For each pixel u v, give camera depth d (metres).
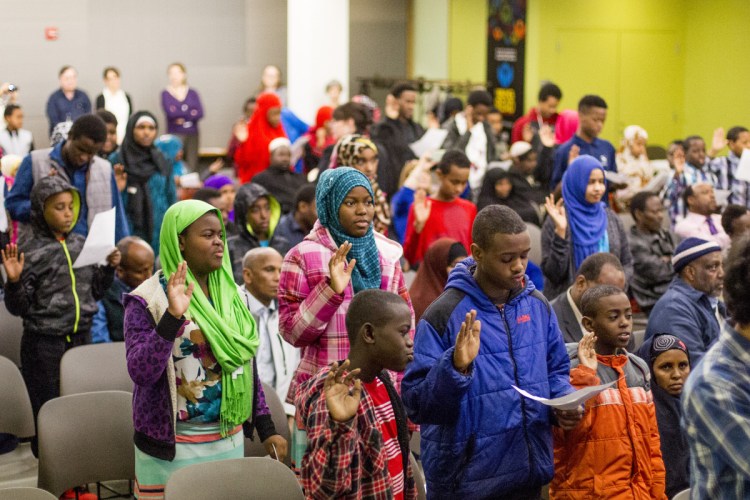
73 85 13.07
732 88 14.75
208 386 3.53
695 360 4.79
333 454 2.79
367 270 3.81
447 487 3.35
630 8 14.99
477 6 14.33
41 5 14.05
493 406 3.32
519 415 3.35
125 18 14.42
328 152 7.82
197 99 13.95
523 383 3.37
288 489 3.34
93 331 5.64
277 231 6.52
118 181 7.33
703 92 15.16
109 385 4.83
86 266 5.17
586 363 3.65
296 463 3.43
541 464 3.39
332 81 12.52
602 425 3.63
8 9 13.92
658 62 15.25
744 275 2.32
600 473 3.62
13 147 11.38
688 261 4.93
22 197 6.03
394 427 3.13
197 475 3.28
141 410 3.49
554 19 14.61
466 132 10.17
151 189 7.82
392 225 7.20
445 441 3.33
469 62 14.40
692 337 4.83
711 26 14.98
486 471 3.32
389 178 8.81
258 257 5.04
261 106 10.93
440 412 3.20
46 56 14.13
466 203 6.45
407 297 4.00
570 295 4.64
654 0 15.11
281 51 15.04
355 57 14.95
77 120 5.99
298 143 10.44
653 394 4.30
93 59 14.34
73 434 4.12
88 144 5.98
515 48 14.50
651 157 13.82
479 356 3.34
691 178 9.34
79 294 5.13
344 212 3.77
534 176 9.49
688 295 4.93
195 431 3.54
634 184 8.32
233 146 13.29
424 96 14.30
